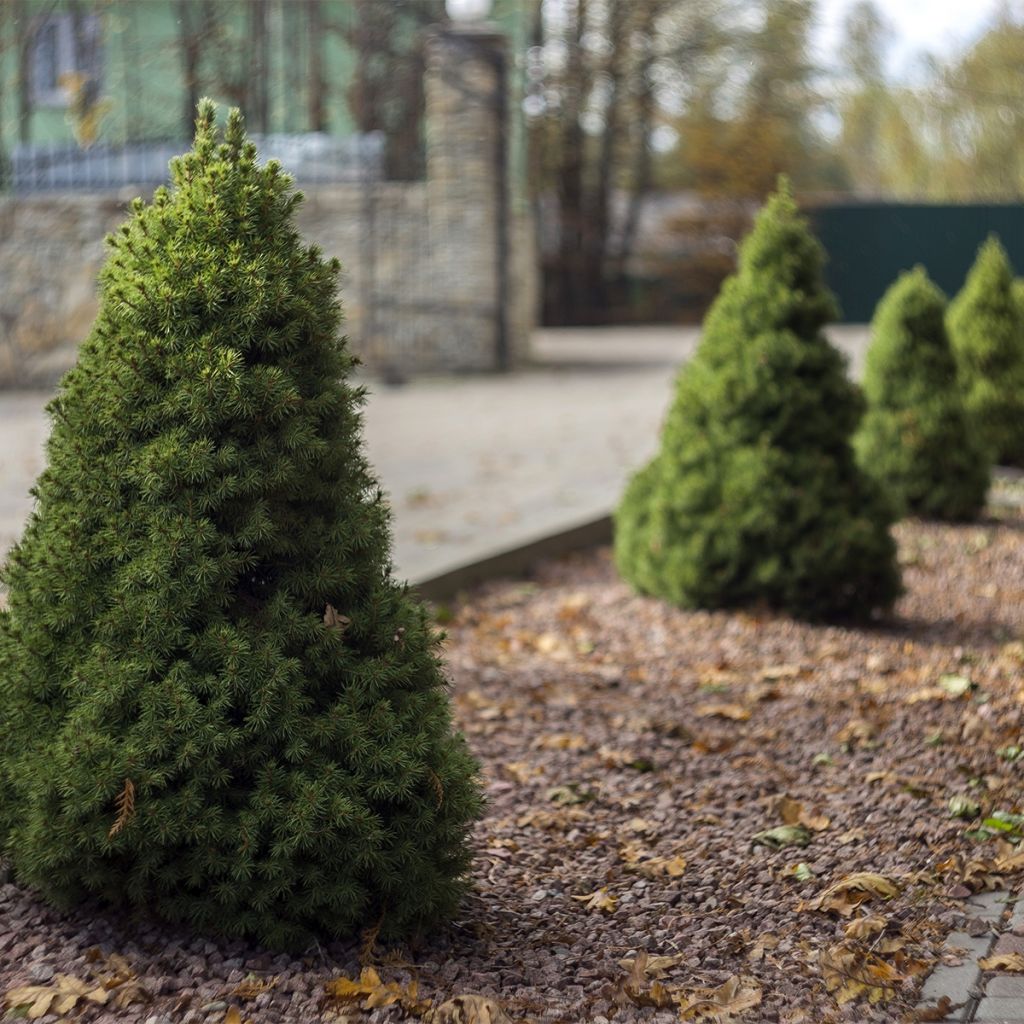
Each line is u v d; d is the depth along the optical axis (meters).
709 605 7.10
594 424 15.05
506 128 20.55
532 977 3.33
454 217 20.42
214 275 3.19
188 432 3.16
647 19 33.78
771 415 6.93
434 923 3.45
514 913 3.74
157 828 3.10
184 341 3.19
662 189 39.38
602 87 35.06
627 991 3.22
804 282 7.05
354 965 3.27
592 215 36.72
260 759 3.20
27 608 3.32
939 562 8.51
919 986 3.21
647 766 4.98
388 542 3.43
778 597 6.94
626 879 4.00
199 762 3.12
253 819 3.13
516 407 16.83
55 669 3.28
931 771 4.71
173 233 3.26
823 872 3.95
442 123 20.17
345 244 20.31
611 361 24.41
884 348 9.80
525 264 23.25
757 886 3.91
